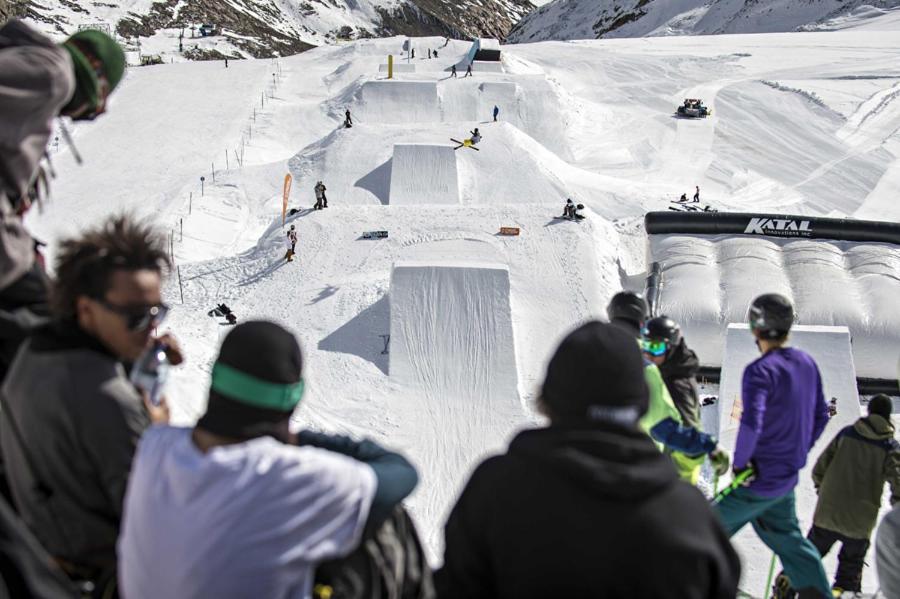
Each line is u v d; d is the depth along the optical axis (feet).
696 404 17.13
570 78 196.85
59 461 7.75
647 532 6.15
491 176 118.93
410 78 175.83
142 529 6.71
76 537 8.03
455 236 83.92
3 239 8.36
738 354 58.18
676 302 74.84
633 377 6.79
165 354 8.50
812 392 15.25
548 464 6.49
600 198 115.03
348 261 80.64
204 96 178.60
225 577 6.31
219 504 6.39
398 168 115.34
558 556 6.25
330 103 171.32
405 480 7.41
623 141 156.66
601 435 6.59
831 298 73.77
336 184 120.78
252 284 79.10
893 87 172.76
